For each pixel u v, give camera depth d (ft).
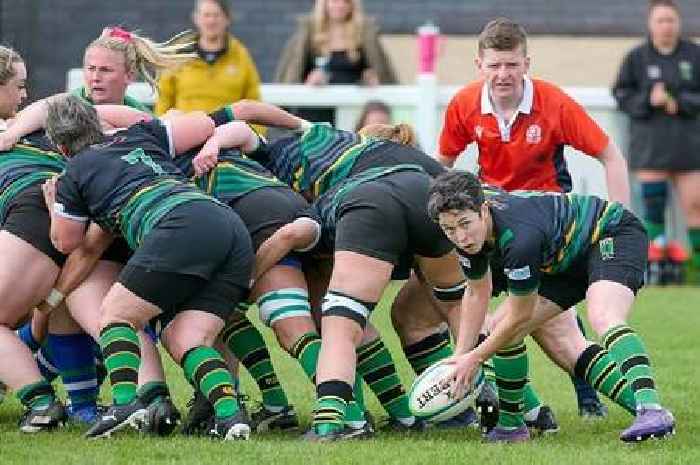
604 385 97.35
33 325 102.42
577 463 84.53
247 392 114.73
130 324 91.76
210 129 97.81
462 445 90.99
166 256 90.84
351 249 92.53
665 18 175.22
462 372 90.74
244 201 96.48
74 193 92.99
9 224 96.37
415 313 101.71
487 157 108.78
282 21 255.91
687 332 143.23
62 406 95.81
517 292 88.94
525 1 261.44
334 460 84.48
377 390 98.94
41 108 100.01
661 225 179.11
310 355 94.58
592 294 91.56
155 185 92.79
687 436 93.97
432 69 176.76
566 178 108.78
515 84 105.29
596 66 254.88
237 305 95.20
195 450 87.40
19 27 250.57
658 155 176.24
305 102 176.04
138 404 90.94
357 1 176.55
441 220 86.63
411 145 102.63
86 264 95.96
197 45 162.71
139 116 100.27
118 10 257.55
